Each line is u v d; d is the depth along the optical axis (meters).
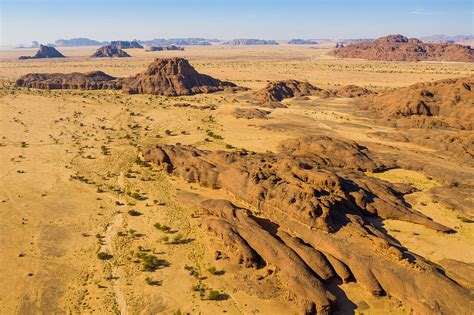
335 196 54.28
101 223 56.78
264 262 46.22
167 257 48.44
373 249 44.94
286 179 58.75
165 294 42.09
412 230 54.53
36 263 47.47
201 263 47.22
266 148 89.31
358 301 40.91
